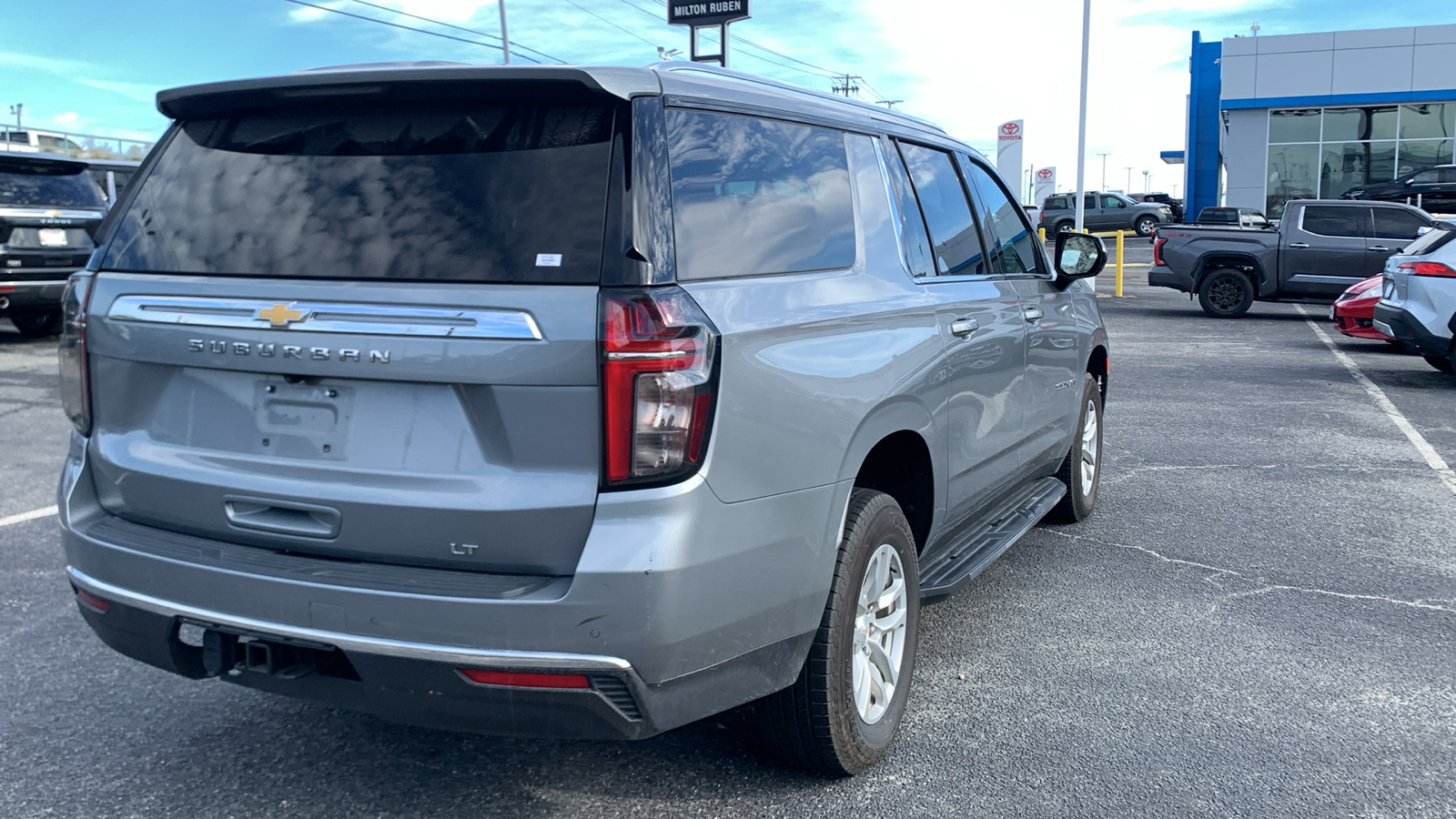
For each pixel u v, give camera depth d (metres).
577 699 2.42
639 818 2.98
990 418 4.13
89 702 3.71
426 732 3.52
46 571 5.09
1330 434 8.55
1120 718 3.62
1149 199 51.25
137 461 2.86
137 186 3.01
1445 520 6.10
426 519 2.50
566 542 2.43
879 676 3.32
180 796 3.09
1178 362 12.84
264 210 2.74
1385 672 4.02
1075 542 5.68
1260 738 3.48
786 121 3.18
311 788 3.14
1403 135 36.72
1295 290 17.56
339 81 2.64
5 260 12.88
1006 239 4.66
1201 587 4.97
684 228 2.58
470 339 2.43
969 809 3.04
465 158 2.59
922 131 4.13
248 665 2.65
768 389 2.65
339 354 2.54
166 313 2.76
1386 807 3.06
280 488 2.65
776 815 3.00
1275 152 38.28
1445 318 11.06
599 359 2.37
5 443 8.12
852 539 3.01
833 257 3.17
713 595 2.52
